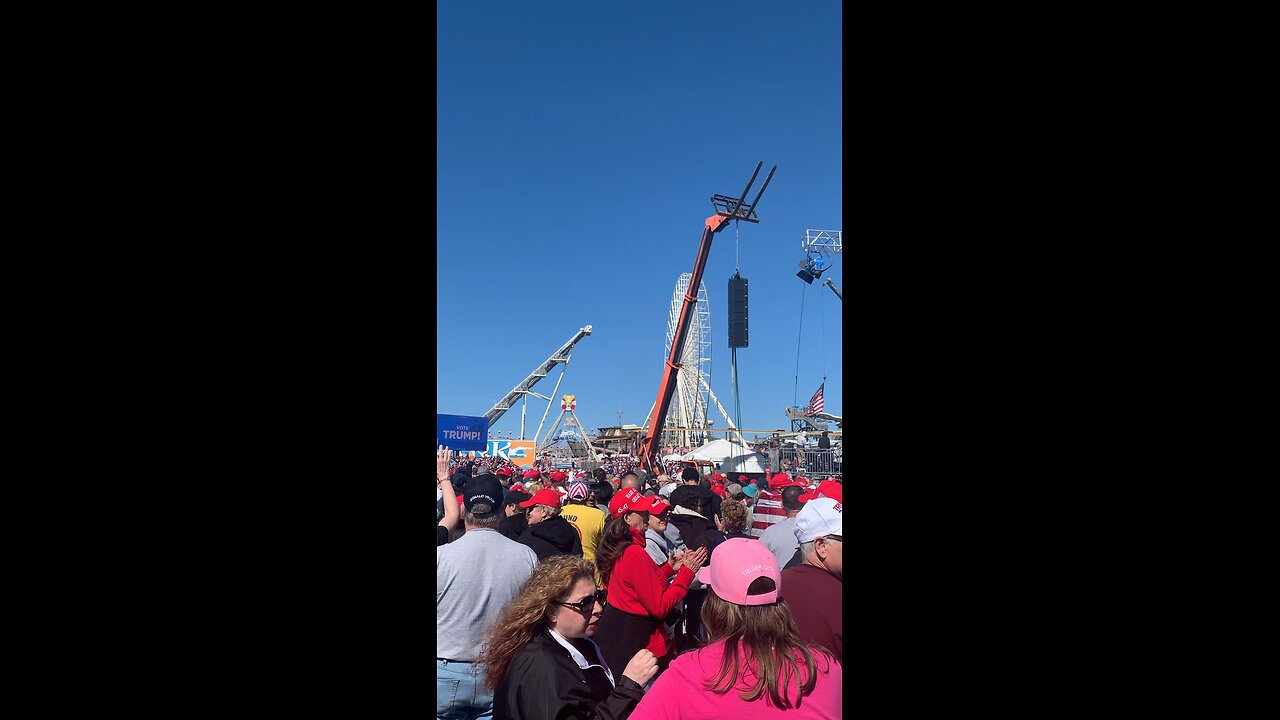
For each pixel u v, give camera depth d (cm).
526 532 528
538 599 241
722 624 190
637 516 548
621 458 6650
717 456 2477
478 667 302
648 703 191
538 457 5884
